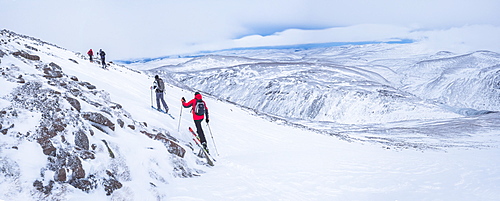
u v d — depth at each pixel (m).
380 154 14.80
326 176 8.69
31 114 5.30
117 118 7.27
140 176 5.64
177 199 5.43
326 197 6.98
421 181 8.79
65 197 4.26
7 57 7.80
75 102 6.47
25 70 7.40
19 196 3.89
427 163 12.13
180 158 7.19
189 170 7.06
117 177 5.29
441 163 12.25
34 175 4.27
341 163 10.82
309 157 11.43
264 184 7.38
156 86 11.70
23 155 4.45
